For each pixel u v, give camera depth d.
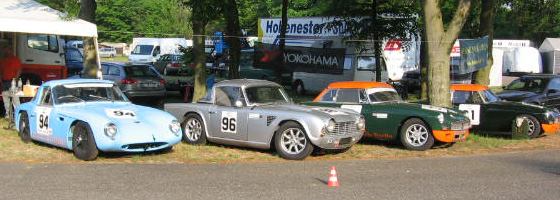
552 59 41.34
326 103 11.79
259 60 19.75
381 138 11.14
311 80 23.06
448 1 25.33
